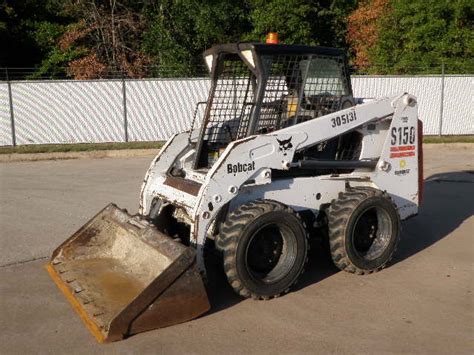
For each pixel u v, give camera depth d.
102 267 5.48
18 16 23.59
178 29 22.69
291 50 5.49
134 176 11.79
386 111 6.07
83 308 4.79
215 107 5.97
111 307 4.78
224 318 4.95
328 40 24.77
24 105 15.81
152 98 16.55
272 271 5.42
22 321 4.92
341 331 4.74
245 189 5.45
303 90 5.70
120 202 9.30
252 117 5.42
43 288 5.65
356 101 6.51
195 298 4.80
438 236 7.48
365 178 6.11
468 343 4.54
